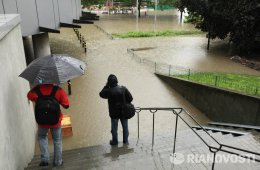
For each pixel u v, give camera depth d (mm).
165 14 54719
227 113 12898
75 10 23203
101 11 58500
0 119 4781
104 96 6789
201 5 24250
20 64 7312
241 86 14594
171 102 15141
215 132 9250
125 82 17719
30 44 23031
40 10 16984
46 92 5129
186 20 45625
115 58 23266
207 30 25750
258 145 7133
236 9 21750
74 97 15258
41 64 5281
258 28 22641
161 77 18234
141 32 34125
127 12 56812
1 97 5039
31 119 8594
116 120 7090
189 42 30016
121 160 6246
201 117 13891
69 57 5684
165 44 28984
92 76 18781
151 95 15875
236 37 23141
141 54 24797
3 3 14078
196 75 17797
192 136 8406
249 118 11859
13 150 5559
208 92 13789
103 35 33469
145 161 5840
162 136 8438
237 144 7211
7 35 5996
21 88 7121
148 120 12641
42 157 5809
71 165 6043
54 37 32094
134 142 7750
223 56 24328
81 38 29953
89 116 12953
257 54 24953
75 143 10617
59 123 5477
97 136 11172
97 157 6531
